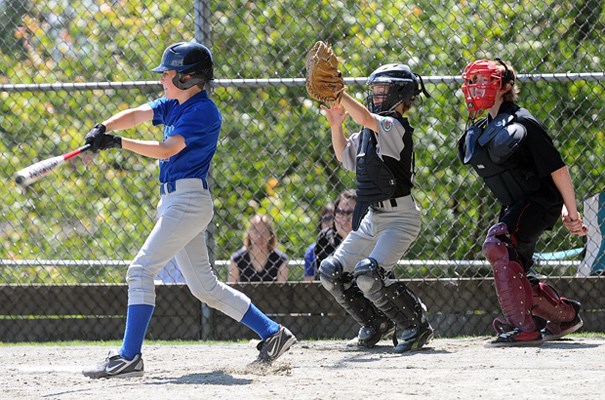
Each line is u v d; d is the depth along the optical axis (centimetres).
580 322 2070
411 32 2764
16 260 2617
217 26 2838
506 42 2719
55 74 3030
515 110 1920
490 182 1948
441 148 2786
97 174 3062
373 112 1920
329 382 1488
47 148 3033
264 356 1652
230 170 2916
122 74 2998
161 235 1547
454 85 2722
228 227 2872
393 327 2028
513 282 1927
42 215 2983
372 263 1850
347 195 2394
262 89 2903
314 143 2930
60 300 2338
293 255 2897
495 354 1831
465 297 2292
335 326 2295
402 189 1895
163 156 1523
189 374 1605
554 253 2458
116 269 2869
